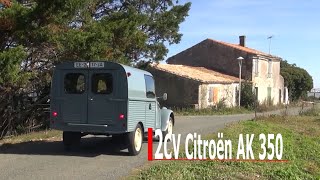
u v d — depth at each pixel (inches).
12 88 701.9
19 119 804.6
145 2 1012.5
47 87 824.3
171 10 1060.5
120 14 843.4
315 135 795.4
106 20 812.0
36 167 426.6
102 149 553.0
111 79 501.7
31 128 829.2
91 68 506.9
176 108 1534.2
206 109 1499.8
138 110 524.7
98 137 677.3
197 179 374.6
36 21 659.4
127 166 437.4
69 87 515.2
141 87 534.6
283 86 2333.9
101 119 503.5
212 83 1611.7
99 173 400.5
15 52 598.2
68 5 653.9
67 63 514.6
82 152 528.1
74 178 378.0
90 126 506.3
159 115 603.5
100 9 939.3
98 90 505.7
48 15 656.4
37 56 729.0
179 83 1569.9
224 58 1974.7
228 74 1946.4
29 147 563.2
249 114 1441.9
